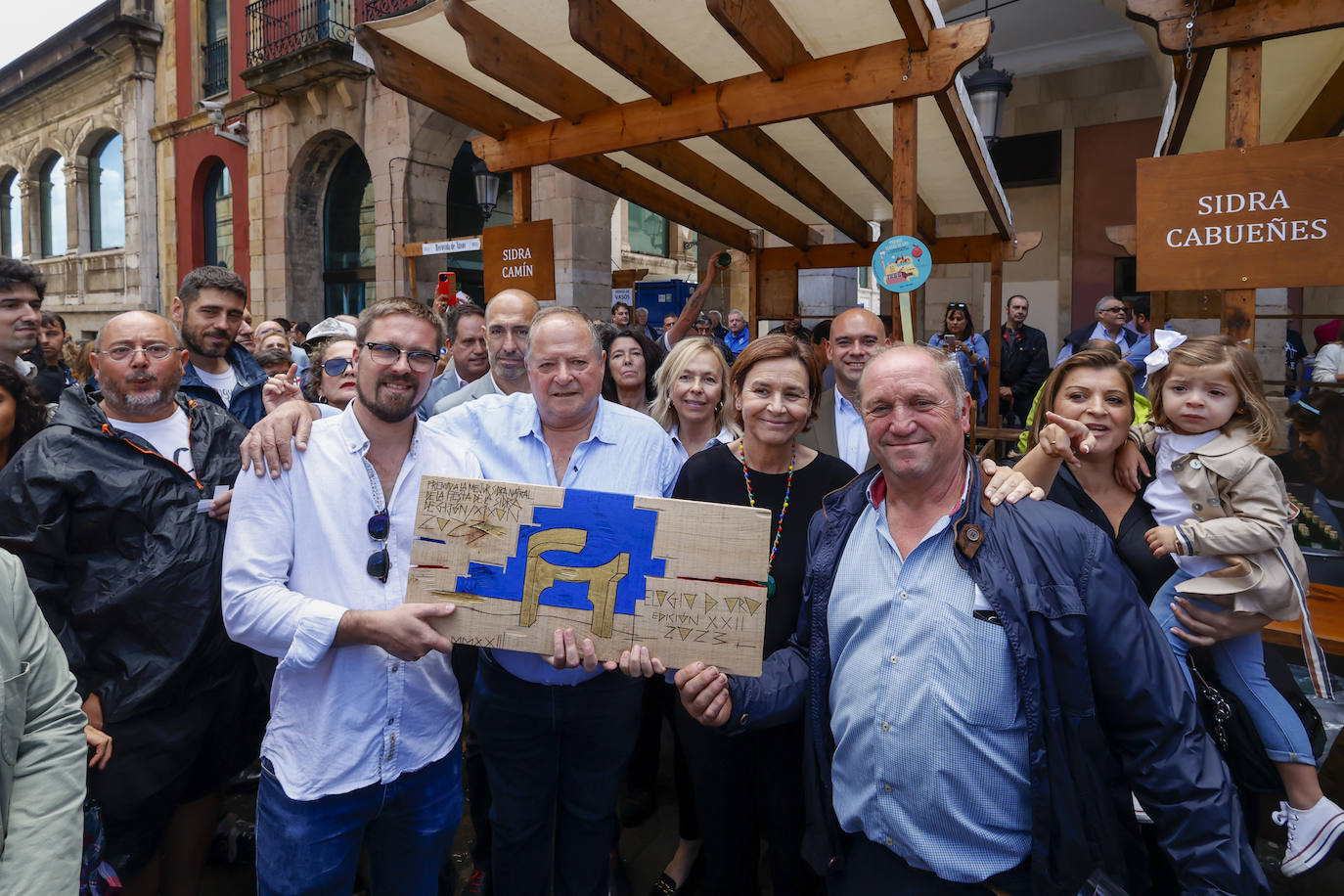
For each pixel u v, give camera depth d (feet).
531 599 5.32
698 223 22.91
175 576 6.40
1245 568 5.91
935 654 4.69
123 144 47.88
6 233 63.36
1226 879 4.27
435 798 5.79
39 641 4.02
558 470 7.07
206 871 8.45
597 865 6.84
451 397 10.36
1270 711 6.28
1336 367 19.22
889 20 11.38
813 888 6.72
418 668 5.59
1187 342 6.61
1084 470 7.02
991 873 4.62
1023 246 23.70
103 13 48.91
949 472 5.01
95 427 6.59
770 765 6.55
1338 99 15.52
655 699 9.49
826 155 17.81
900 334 11.27
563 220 31.30
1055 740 4.42
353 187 39.45
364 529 5.57
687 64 13.19
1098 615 4.56
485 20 12.24
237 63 40.98
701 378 9.62
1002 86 21.25
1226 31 9.12
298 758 5.26
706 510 5.34
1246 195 9.02
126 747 6.33
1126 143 33.60
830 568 5.38
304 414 5.72
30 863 3.51
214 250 45.83
